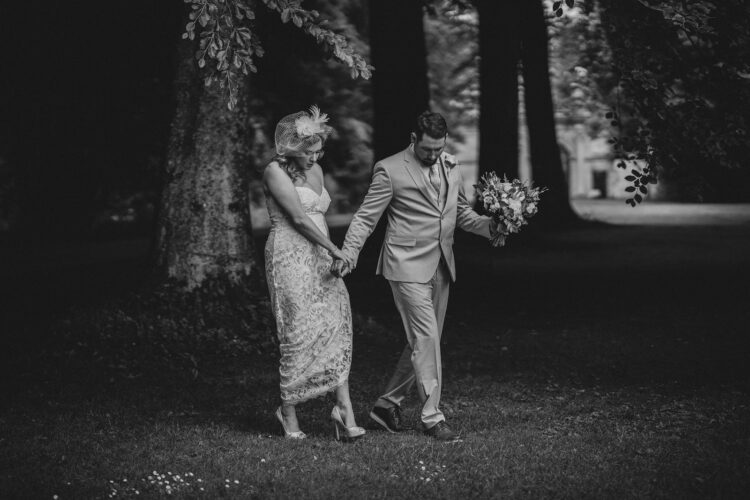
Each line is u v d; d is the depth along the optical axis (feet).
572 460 17.98
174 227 33.47
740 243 72.64
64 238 90.33
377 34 63.00
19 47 62.08
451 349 32.89
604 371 27.94
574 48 104.68
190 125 33.47
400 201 20.02
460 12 78.84
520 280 53.47
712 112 30.14
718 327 35.50
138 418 22.12
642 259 63.21
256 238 83.61
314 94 93.45
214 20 22.74
